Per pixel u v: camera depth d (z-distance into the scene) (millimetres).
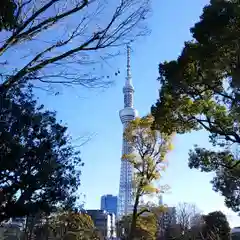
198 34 17047
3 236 46094
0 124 21844
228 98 19344
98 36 9633
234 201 30859
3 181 23078
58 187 25359
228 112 20344
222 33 16219
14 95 22266
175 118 20859
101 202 173625
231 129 20672
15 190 23141
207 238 46031
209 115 20578
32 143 23688
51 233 57000
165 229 70500
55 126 25172
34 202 24281
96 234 66312
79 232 57406
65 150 26406
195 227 64188
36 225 52562
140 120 33844
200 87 19766
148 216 34719
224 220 52938
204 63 17516
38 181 23422
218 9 16438
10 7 8586
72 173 26688
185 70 18875
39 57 9570
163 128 21281
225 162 23406
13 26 8883
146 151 33625
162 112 20516
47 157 23953
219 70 17828
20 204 23297
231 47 16422
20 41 9195
